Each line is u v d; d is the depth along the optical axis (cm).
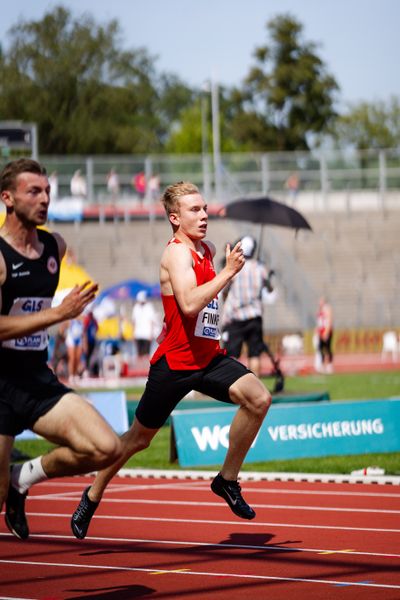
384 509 2011
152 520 1928
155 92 17438
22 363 1222
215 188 9519
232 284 3728
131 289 6281
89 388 5322
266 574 1441
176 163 9419
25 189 1215
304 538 1716
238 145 18488
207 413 2717
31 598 1318
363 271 9275
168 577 1434
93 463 1202
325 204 9838
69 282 5525
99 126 15125
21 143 5297
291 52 18362
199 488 2352
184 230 1548
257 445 2703
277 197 9719
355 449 2845
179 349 1544
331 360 6475
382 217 9806
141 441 1580
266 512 1997
